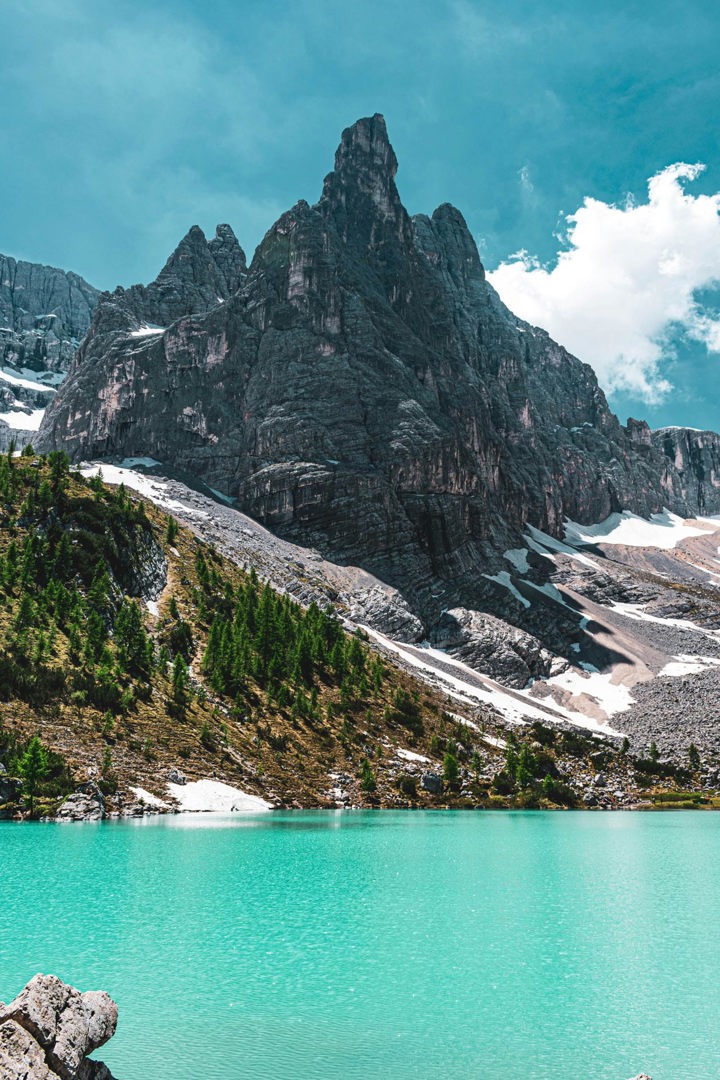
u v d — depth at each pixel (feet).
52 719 330.13
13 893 155.63
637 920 148.05
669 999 103.96
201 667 448.65
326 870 193.47
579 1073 81.00
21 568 437.58
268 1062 82.07
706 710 615.57
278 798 345.92
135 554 530.68
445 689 597.93
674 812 426.10
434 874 193.57
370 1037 89.71
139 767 322.75
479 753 477.36
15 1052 63.52
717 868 210.38
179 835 242.78
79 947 120.06
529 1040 89.81
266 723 422.41
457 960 119.96
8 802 274.57
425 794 404.57
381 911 151.02
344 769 407.23
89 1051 70.54
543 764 487.61
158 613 497.46
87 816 271.28
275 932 132.67
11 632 381.40
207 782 332.80
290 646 517.55
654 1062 84.28
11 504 505.66
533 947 128.26
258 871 188.24
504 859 221.46
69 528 503.61
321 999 101.60
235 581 602.44
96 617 416.67
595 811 426.10
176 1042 86.63
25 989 69.72
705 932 138.82
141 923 135.03
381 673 536.42
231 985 105.70
